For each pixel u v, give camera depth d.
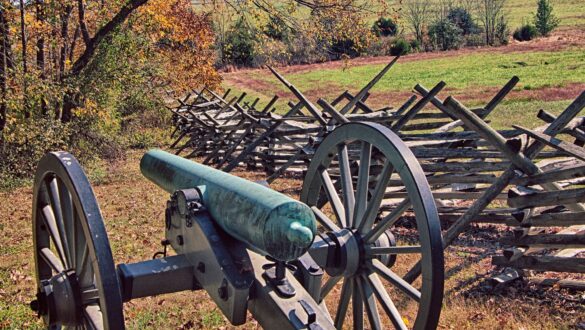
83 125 14.86
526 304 5.16
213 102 18.88
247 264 3.19
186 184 3.90
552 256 5.36
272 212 2.80
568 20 54.84
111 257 2.98
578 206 5.89
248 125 13.16
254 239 2.93
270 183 10.21
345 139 3.97
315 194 4.49
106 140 15.34
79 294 3.42
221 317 5.09
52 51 14.66
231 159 14.29
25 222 9.05
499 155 7.14
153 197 10.49
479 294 5.46
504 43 46.66
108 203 10.17
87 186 3.14
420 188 3.23
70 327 3.73
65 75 14.22
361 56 48.03
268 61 18.58
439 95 27.31
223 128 14.22
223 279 3.13
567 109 5.30
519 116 18.12
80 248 3.37
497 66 35.12
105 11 15.08
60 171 3.32
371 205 3.76
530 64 34.47
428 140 8.04
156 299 5.57
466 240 7.08
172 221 3.82
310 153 9.42
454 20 51.69
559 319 4.85
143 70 17.16
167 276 3.50
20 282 6.24
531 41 46.34
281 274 3.01
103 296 2.92
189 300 5.52
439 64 39.56
